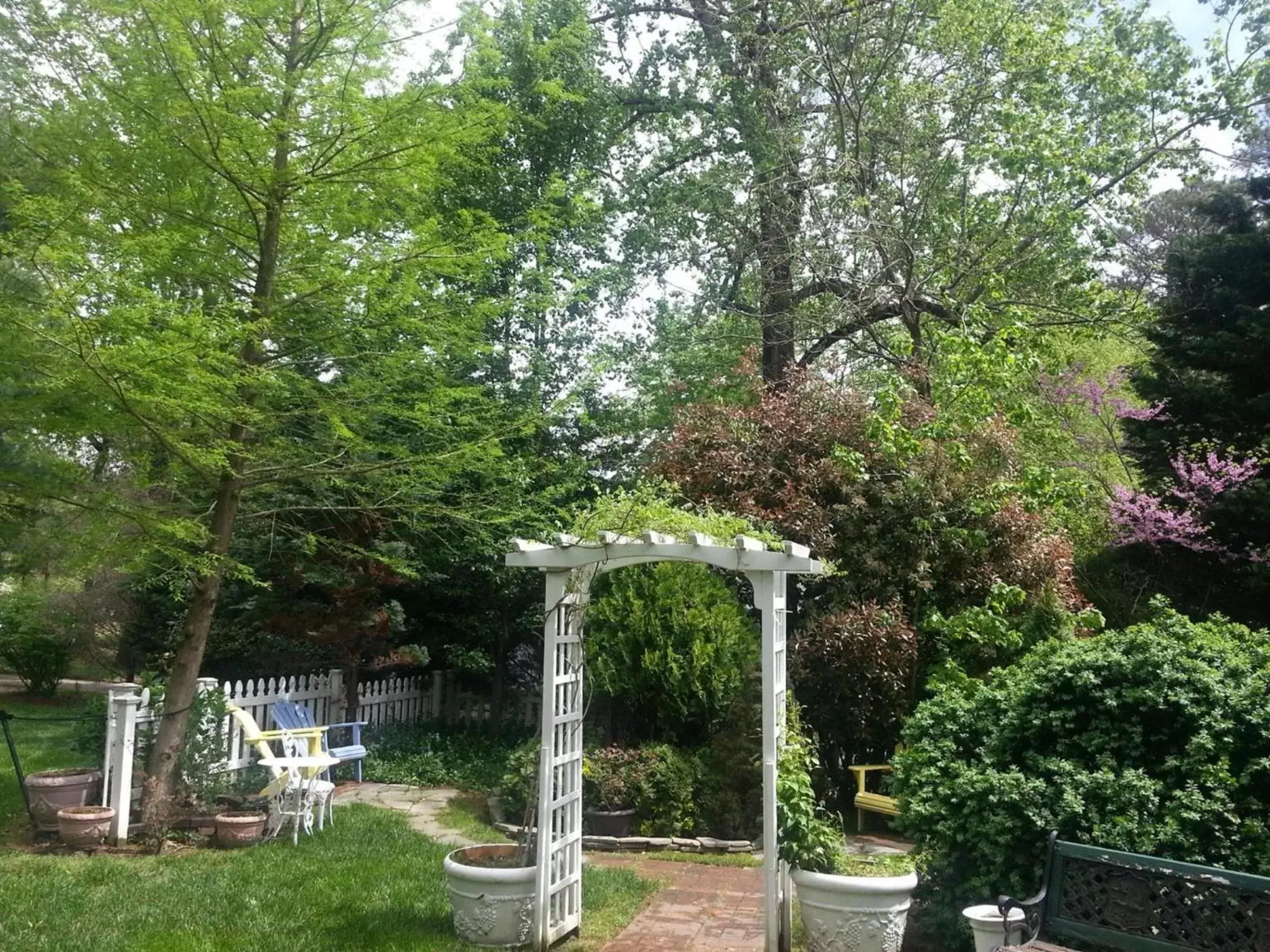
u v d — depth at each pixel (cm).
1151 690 477
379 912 577
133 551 727
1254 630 1168
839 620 869
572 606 573
